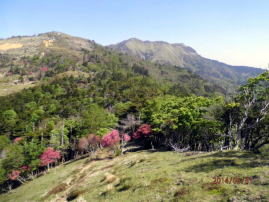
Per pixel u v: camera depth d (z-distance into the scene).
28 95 142.88
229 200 11.37
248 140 38.31
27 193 41.56
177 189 15.02
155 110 56.31
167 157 33.53
